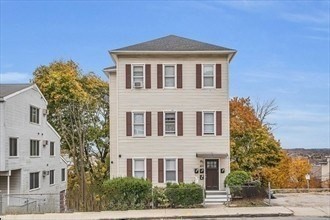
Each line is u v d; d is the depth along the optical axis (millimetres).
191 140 29109
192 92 29297
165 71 29406
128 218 20625
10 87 34094
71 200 24203
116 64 29609
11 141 31125
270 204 24641
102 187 24438
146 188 24484
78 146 47562
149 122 29141
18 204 31734
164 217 20734
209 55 29375
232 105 41938
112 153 31219
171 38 31703
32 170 35531
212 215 21016
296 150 70938
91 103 47000
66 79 44594
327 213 21531
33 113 36281
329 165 78250
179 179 28859
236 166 39094
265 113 52250
